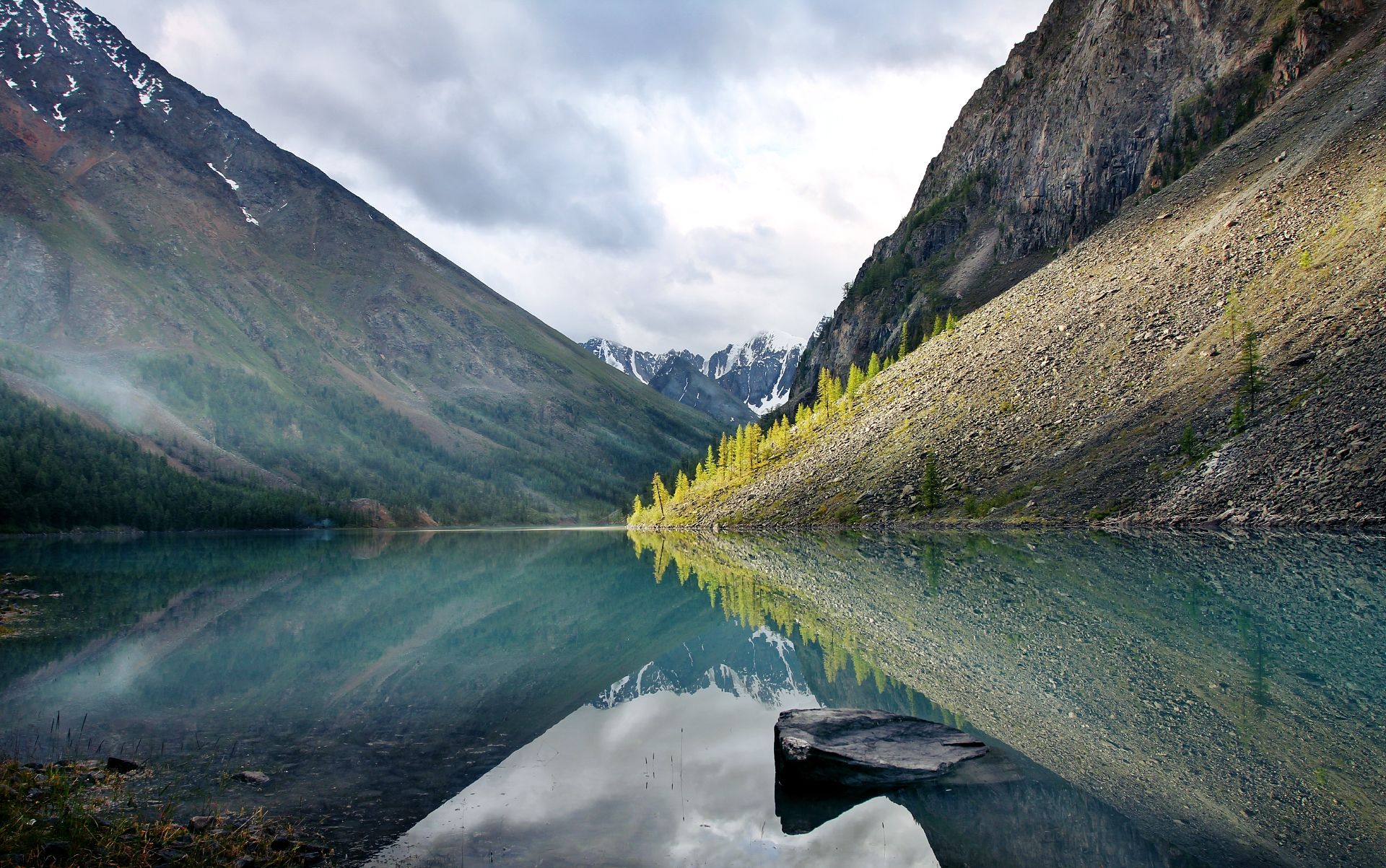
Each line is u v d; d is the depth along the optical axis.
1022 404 95.38
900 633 26.56
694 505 162.75
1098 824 10.78
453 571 66.44
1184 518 59.22
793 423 198.75
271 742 15.97
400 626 32.94
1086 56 198.00
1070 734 14.65
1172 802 11.35
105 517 168.00
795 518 108.25
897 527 85.31
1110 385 87.00
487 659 25.47
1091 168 178.75
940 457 96.06
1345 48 136.12
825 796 12.75
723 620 33.47
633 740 16.38
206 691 20.50
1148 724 14.98
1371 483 49.97
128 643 28.08
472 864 10.23
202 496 195.25
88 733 16.50
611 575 58.53
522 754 15.34
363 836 11.20
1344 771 12.14
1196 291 91.19
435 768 14.45
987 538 65.44
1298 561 37.97
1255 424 63.16
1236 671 18.59
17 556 85.31
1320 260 77.50
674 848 10.81
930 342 144.00
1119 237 126.94
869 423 122.94
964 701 17.41
